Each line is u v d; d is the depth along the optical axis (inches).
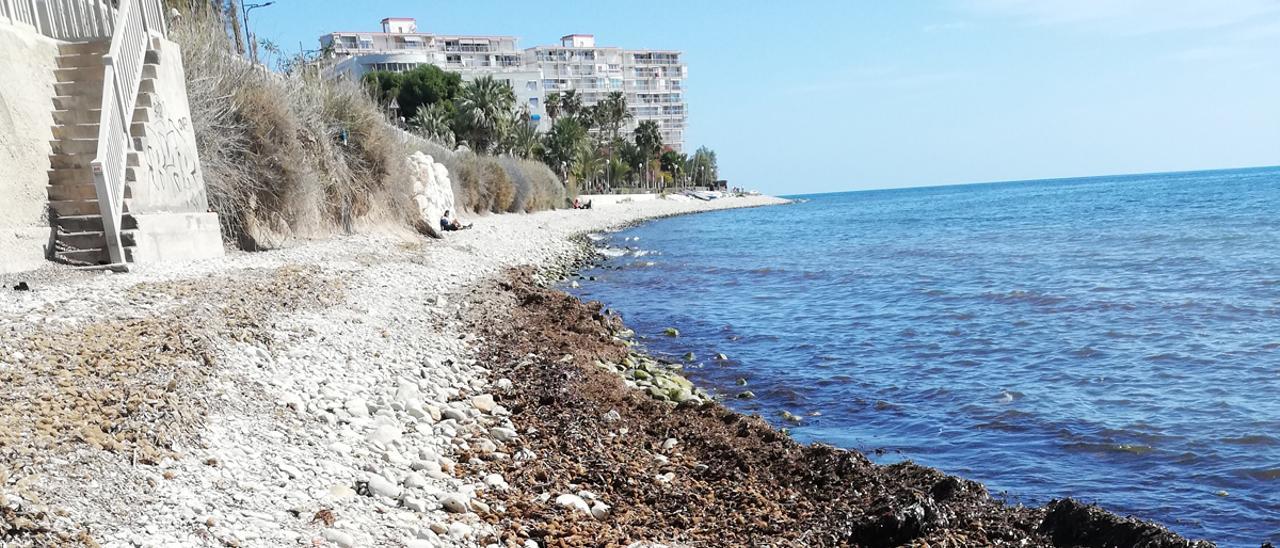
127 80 514.6
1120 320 701.9
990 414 428.1
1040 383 491.5
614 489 282.2
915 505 259.0
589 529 239.6
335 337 410.9
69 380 248.5
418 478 256.4
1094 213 2591.0
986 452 369.4
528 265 1062.4
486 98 2861.7
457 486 262.7
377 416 311.4
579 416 357.4
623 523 251.4
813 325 719.1
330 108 939.3
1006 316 746.2
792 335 668.7
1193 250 1298.0
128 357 280.4
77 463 203.9
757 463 323.9
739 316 770.2
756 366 550.6
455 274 803.4
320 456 258.8
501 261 1039.6
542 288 852.0
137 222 494.0
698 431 360.5
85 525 180.4
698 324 723.4
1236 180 5684.1
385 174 1026.7
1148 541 230.4
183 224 553.0
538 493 269.6
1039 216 2559.1
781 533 253.3
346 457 264.2
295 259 651.5
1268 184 4365.2
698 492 290.2
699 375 527.2
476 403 361.7
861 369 540.1
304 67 957.8
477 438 315.3
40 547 165.3
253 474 232.5
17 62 478.9
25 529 169.9
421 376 388.8
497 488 267.9
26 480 188.7
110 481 201.9
